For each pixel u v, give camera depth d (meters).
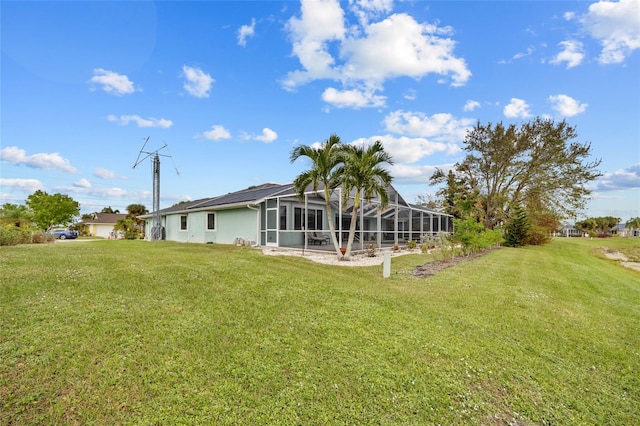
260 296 5.61
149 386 2.87
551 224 25.86
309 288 6.35
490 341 4.48
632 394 3.44
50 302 4.49
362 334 4.30
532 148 24.86
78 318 4.03
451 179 31.58
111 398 2.68
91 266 7.13
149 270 7.00
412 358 3.78
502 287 7.77
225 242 18.16
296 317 4.73
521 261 13.38
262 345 3.79
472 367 3.72
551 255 17.66
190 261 8.67
